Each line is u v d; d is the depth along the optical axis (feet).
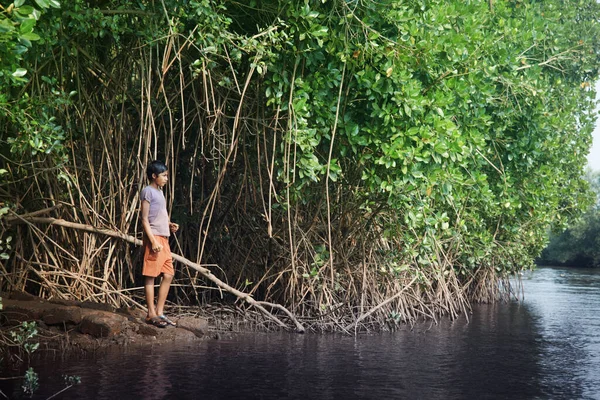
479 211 45.52
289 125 29.63
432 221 34.40
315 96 30.48
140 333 28.27
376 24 30.53
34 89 28.91
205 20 27.30
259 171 31.94
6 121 27.14
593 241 121.08
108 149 32.45
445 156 31.04
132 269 35.40
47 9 24.20
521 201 46.50
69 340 26.17
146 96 31.81
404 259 38.86
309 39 29.07
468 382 21.86
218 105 32.12
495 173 44.11
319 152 34.06
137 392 19.12
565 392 20.70
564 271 104.58
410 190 32.45
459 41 31.19
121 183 31.45
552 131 45.83
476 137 35.35
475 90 35.55
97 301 31.55
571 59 48.65
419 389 20.66
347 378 21.98
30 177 30.09
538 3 46.09
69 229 32.40
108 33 29.01
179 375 21.56
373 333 33.60
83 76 31.99
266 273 35.06
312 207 36.83
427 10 31.17
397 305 37.93
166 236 29.07
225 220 38.63
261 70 29.27
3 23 15.49
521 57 40.24
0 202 31.17
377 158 31.55
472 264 46.26
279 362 24.43
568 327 36.83
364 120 31.91
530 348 29.14
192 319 30.42
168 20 26.84
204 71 28.12
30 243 32.37
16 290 30.09
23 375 21.03
